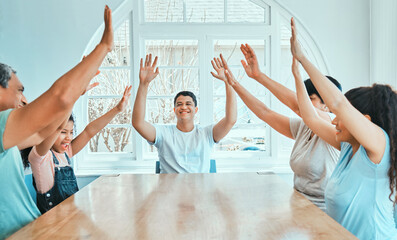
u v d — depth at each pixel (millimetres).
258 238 836
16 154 1140
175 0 2854
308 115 1320
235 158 2920
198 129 2238
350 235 853
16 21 2686
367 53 2748
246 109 3014
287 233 869
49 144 1421
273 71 2871
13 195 1111
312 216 1010
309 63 1021
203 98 2875
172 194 1306
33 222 980
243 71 2973
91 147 3264
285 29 3223
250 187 1413
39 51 2705
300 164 1487
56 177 1636
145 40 2893
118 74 3156
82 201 1214
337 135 1153
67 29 2703
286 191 1337
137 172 2803
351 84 2771
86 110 2861
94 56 831
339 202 1142
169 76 3074
